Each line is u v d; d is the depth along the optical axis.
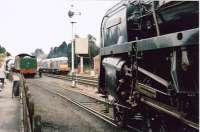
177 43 7.01
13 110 15.41
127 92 10.20
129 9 10.24
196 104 6.94
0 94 22.62
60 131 11.46
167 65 8.13
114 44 11.27
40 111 15.98
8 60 67.81
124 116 10.76
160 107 8.12
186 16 7.38
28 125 9.05
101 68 12.80
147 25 9.35
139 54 9.16
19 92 21.23
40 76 55.41
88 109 15.91
